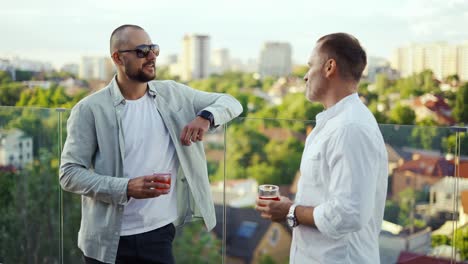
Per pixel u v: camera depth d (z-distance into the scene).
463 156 2.50
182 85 2.19
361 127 1.43
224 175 3.07
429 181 2.58
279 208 1.64
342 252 1.52
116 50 1.95
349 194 1.41
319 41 1.59
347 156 1.42
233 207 3.12
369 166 1.42
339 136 1.45
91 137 1.96
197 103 2.17
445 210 2.56
